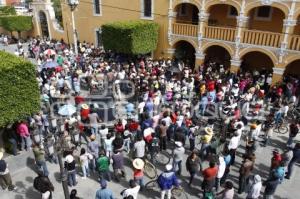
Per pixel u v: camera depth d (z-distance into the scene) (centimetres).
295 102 1788
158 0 2467
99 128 1480
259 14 2303
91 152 1223
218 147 1246
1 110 1205
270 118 1541
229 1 2081
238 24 2084
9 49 3569
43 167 1184
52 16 3719
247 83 1969
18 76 1229
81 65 2391
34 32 4069
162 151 1384
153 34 2497
